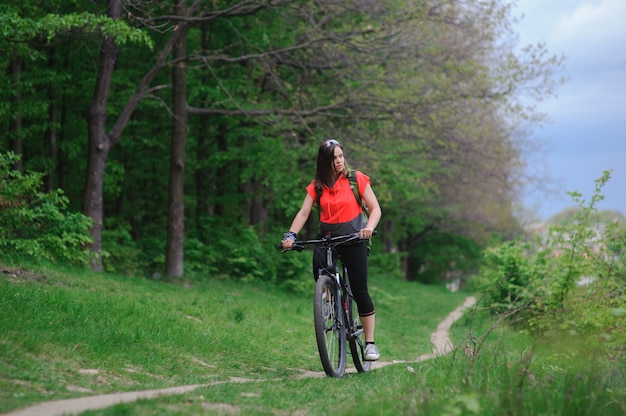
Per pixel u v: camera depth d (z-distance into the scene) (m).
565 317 11.59
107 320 8.63
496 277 17.25
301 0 18.59
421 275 52.22
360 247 6.98
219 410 4.56
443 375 5.73
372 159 19.97
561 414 4.35
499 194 39.03
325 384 6.13
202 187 24.17
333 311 6.91
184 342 8.55
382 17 18.73
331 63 19.28
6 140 18.09
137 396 4.96
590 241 12.05
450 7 19.36
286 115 19.27
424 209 36.06
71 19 12.76
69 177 22.86
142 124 22.16
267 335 10.76
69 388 5.43
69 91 19.45
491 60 20.62
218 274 20.95
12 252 12.62
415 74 20.33
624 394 4.83
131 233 25.56
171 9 17.92
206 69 21.56
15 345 6.25
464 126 20.70
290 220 27.55
